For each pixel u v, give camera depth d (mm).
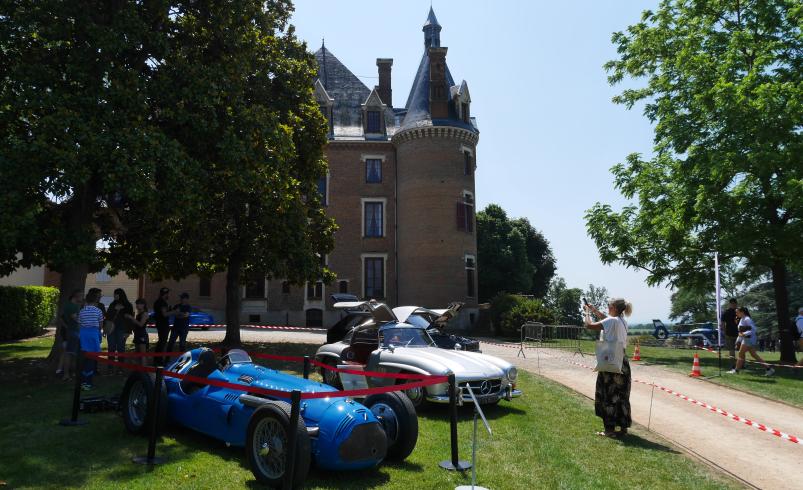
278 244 17438
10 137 10820
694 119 20266
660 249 21531
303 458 5051
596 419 8625
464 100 34438
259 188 15195
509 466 6105
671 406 9859
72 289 12844
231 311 18609
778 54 19797
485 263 46562
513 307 27812
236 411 6160
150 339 19328
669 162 21766
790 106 17125
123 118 11617
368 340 11148
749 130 17672
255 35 15664
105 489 5102
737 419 7180
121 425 7523
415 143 32938
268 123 14547
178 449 6461
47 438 6820
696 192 19250
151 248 15617
